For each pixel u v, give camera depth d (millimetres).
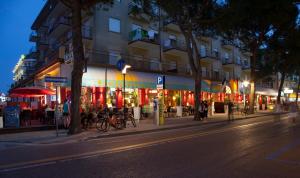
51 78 15188
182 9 24984
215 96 39438
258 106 48906
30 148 11914
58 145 12703
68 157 9289
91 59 26312
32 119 21453
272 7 29828
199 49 40594
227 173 6965
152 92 29359
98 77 24203
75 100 15938
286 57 40375
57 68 24625
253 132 15648
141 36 29969
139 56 31422
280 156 8969
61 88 23312
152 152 9805
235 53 49062
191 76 34156
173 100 32281
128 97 27266
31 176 6941
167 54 34625
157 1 24625
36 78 33344
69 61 17125
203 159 8562
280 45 38219
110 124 17734
